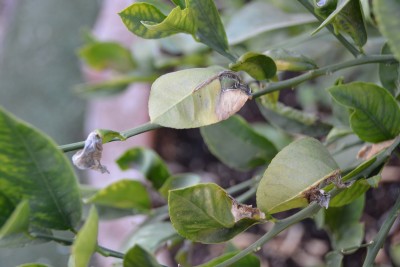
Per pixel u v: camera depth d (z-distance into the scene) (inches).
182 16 19.0
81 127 48.6
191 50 30.1
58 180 16.8
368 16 23.3
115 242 32.0
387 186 30.5
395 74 20.8
